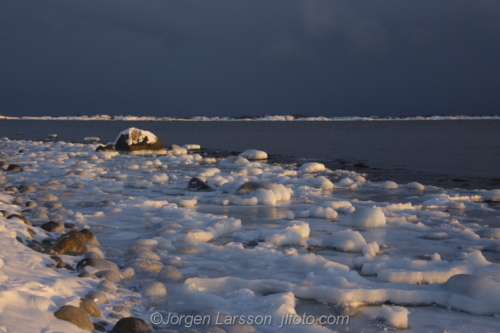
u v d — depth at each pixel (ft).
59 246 17.94
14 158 65.98
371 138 157.99
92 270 15.70
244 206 31.50
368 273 17.16
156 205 29.73
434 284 15.23
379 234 23.68
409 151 95.91
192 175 48.49
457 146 111.55
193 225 24.07
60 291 12.30
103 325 11.28
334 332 11.85
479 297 13.74
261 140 146.41
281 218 27.30
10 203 28.43
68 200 32.17
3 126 295.07
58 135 172.96
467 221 27.48
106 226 24.12
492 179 51.67
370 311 13.85
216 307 13.41
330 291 14.47
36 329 9.56
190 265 18.03
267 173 49.32
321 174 53.21
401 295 14.32
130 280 15.78
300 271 17.31
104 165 58.49
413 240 22.52
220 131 242.17
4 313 9.79
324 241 21.36
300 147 111.65
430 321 13.12
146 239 20.49
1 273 12.19
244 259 18.88
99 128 267.80
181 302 14.08
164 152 76.23
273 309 13.12
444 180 50.78
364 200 35.01
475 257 18.31
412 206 31.73
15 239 17.34
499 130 241.76
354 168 63.26
